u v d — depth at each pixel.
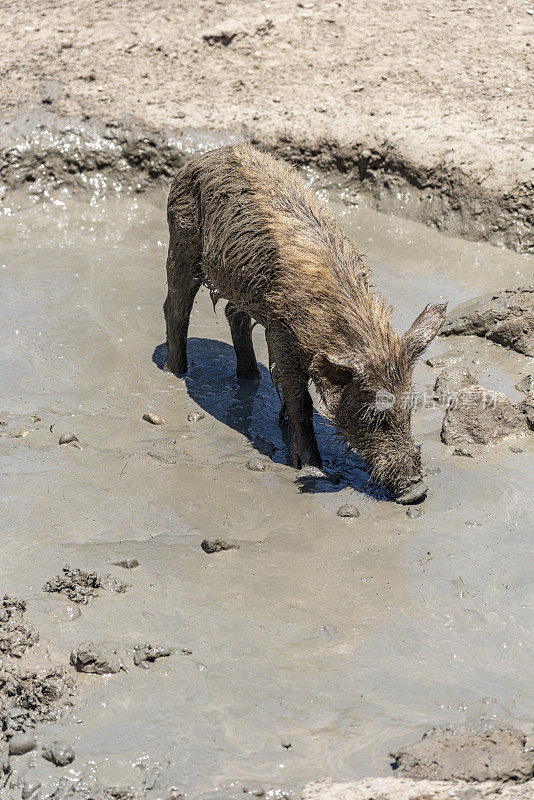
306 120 24.45
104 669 10.34
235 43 27.52
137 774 9.12
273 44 27.45
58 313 19.45
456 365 17.36
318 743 9.38
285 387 14.45
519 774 8.69
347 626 10.98
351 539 12.67
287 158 24.12
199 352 18.41
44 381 17.05
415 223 22.58
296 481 14.17
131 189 24.33
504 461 14.38
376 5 28.75
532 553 12.15
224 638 10.83
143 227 23.30
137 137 24.42
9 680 10.16
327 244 14.08
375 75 26.03
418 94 25.19
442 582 11.69
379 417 13.33
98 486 13.93
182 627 11.02
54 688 10.06
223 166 15.49
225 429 15.74
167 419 16.00
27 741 9.47
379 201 23.28
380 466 13.49
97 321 19.20
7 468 14.32
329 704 9.85
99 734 9.59
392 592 11.55
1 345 18.20
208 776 9.05
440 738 9.09
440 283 20.30
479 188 21.88
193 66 26.92
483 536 12.58
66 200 24.33
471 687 10.00
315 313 13.68
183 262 16.50
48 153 24.50
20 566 12.12
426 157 22.73
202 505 13.52
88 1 29.89
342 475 14.39
